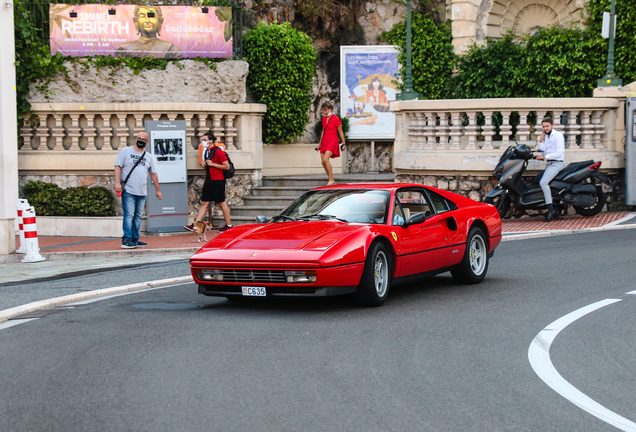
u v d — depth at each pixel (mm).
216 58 16953
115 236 15250
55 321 7348
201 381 5203
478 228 9414
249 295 7477
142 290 9188
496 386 5035
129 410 4621
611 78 16344
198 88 16875
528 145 15906
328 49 21000
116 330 6867
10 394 4992
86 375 5402
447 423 4332
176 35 16750
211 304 8156
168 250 12852
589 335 6457
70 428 4328
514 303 7941
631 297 8062
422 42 20844
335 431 4215
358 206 8438
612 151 16109
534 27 21641
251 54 18297
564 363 5590
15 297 8617
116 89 16656
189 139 16625
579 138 16797
